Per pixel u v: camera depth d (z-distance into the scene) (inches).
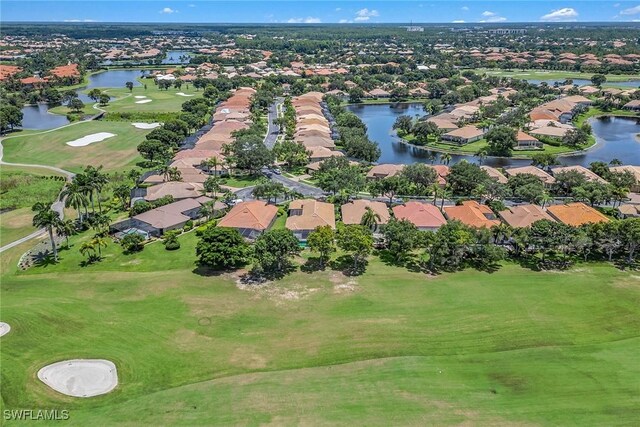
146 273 3065.9
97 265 3196.4
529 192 4224.9
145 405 1891.0
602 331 2397.9
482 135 7027.6
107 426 1780.3
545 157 5349.4
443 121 7347.4
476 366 2123.5
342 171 4498.0
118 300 2711.6
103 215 3850.9
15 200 4419.3
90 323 2454.5
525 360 2161.7
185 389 1988.2
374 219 3560.5
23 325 2388.0
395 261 3213.6
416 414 1809.8
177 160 5349.4
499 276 2987.2
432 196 4507.9
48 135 6737.2
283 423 1772.9
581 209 3841.0
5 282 2955.2
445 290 2810.0
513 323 2461.9
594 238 3176.7
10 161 5629.9
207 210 3937.0
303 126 7081.7
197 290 2817.4
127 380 2054.6
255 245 3029.0
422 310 2593.5
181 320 2503.7
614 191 4101.9
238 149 5324.8
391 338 2343.8
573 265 3127.5
